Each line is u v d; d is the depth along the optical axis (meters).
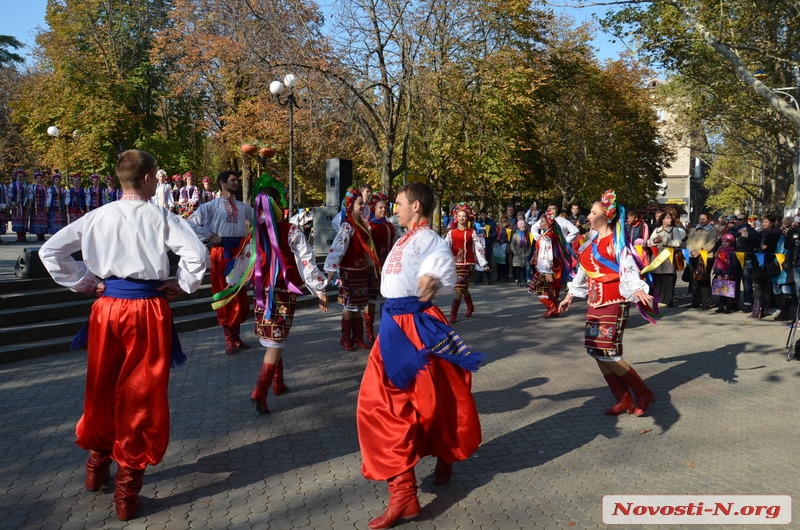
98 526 3.22
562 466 4.09
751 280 11.02
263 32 16.80
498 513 3.43
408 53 16.78
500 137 21.52
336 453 4.27
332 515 3.38
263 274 5.20
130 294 3.30
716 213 60.62
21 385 5.70
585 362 7.00
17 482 3.74
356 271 7.31
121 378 3.25
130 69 30.89
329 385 5.97
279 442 4.47
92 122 28.39
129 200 3.34
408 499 3.23
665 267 11.59
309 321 9.30
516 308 11.21
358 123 17.30
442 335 3.46
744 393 5.87
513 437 4.64
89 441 3.35
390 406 3.35
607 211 5.00
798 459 4.25
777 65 16.59
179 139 32.56
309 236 17.05
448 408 3.53
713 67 18.09
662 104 25.62
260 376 5.07
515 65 21.41
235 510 3.43
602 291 5.04
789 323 9.88
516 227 15.62
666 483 3.84
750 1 14.98
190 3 23.52
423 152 20.19
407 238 3.55
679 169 58.22
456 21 17.25
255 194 5.27
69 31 29.86
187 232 3.39
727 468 4.09
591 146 31.17
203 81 24.78
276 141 19.41
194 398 5.48
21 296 7.28
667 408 5.38
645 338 8.61
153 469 3.97
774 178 26.86
